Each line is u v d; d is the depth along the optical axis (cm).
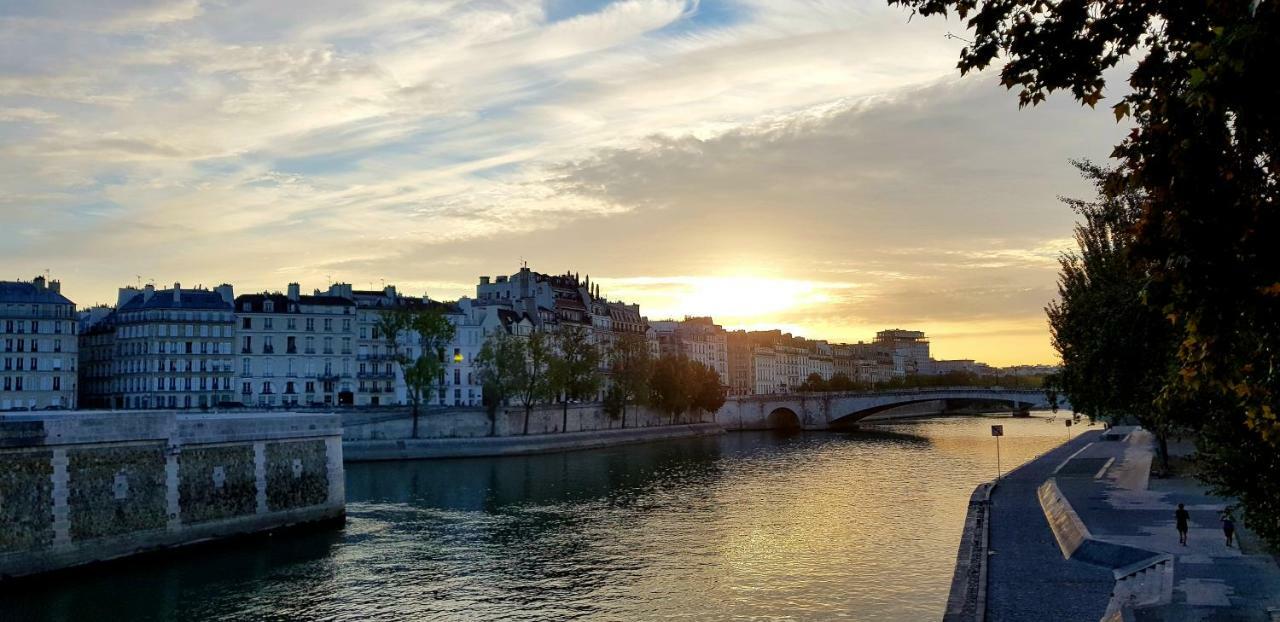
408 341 15825
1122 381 5066
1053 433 17900
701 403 18988
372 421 12569
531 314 18688
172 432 5622
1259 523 2562
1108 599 3853
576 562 5600
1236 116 1446
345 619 4422
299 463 6612
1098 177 5069
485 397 14288
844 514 7206
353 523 6962
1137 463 8756
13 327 14050
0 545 4675
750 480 9744
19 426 4769
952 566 5262
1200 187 1542
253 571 5331
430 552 5900
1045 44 1673
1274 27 1288
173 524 5612
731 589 4897
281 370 14900
